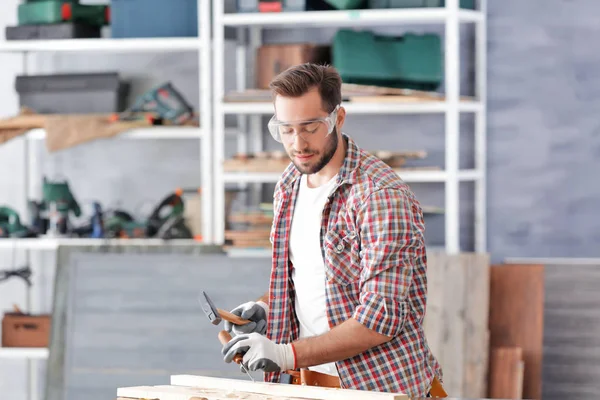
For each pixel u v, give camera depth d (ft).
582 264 18.21
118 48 18.37
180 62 20.22
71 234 18.90
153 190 20.45
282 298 10.75
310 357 9.46
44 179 19.71
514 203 19.40
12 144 20.85
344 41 17.66
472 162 19.56
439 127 19.56
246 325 10.67
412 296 10.16
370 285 9.68
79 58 20.47
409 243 9.70
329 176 10.37
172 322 18.07
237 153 20.03
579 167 19.26
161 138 20.36
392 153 17.67
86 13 18.98
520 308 17.88
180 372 17.93
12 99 20.74
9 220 19.01
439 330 17.60
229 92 18.08
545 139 19.27
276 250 10.74
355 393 8.73
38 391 20.84
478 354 17.44
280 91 9.63
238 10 17.93
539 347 17.74
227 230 18.44
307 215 10.49
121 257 18.34
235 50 19.74
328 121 9.70
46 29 18.57
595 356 18.01
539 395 17.69
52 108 19.03
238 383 9.34
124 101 19.62
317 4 18.30
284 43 19.67
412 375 10.02
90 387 18.11
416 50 17.92
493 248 19.49
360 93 17.44
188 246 18.21
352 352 9.59
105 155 20.53
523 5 19.15
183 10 18.37
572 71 19.19
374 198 9.75
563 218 19.34
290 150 9.84
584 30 19.12
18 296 20.95
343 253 10.07
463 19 18.08
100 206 19.07
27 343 18.94
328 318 10.12
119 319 18.21
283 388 9.04
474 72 19.43
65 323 18.35
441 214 19.62
